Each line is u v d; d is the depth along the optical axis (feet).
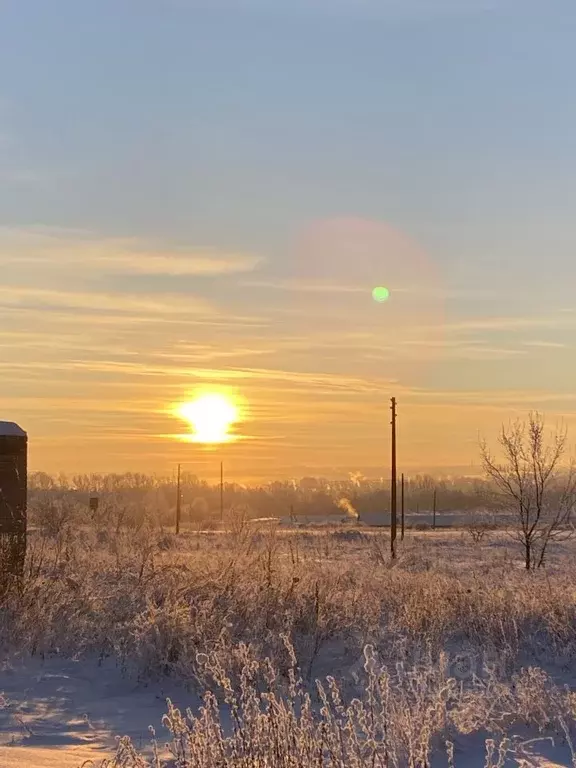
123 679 31.30
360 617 39.19
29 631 35.22
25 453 43.52
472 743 23.39
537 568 81.61
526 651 36.83
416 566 77.41
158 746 22.79
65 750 22.54
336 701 20.03
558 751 22.81
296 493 497.46
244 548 62.64
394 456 152.97
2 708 27.07
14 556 42.39
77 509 93.09
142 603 38.81
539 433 99.76
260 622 35.12
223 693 28.43
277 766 17.10
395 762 17.93
